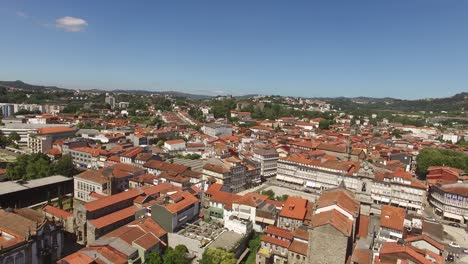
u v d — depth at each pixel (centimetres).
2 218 10506
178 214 12625
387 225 11912
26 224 10181
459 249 12794
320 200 12294
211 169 18100
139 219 12412
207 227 13025
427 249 10850
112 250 10062
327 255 10006
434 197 18088
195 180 18525
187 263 10544
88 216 12231
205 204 15550
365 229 12338
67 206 15775
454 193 16538
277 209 13975
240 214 13612
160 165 19825
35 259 9925
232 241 11819
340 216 10688
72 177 18588
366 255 10150
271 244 11581
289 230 12550
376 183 18238
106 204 13012
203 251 11156
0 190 15012
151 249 10675
